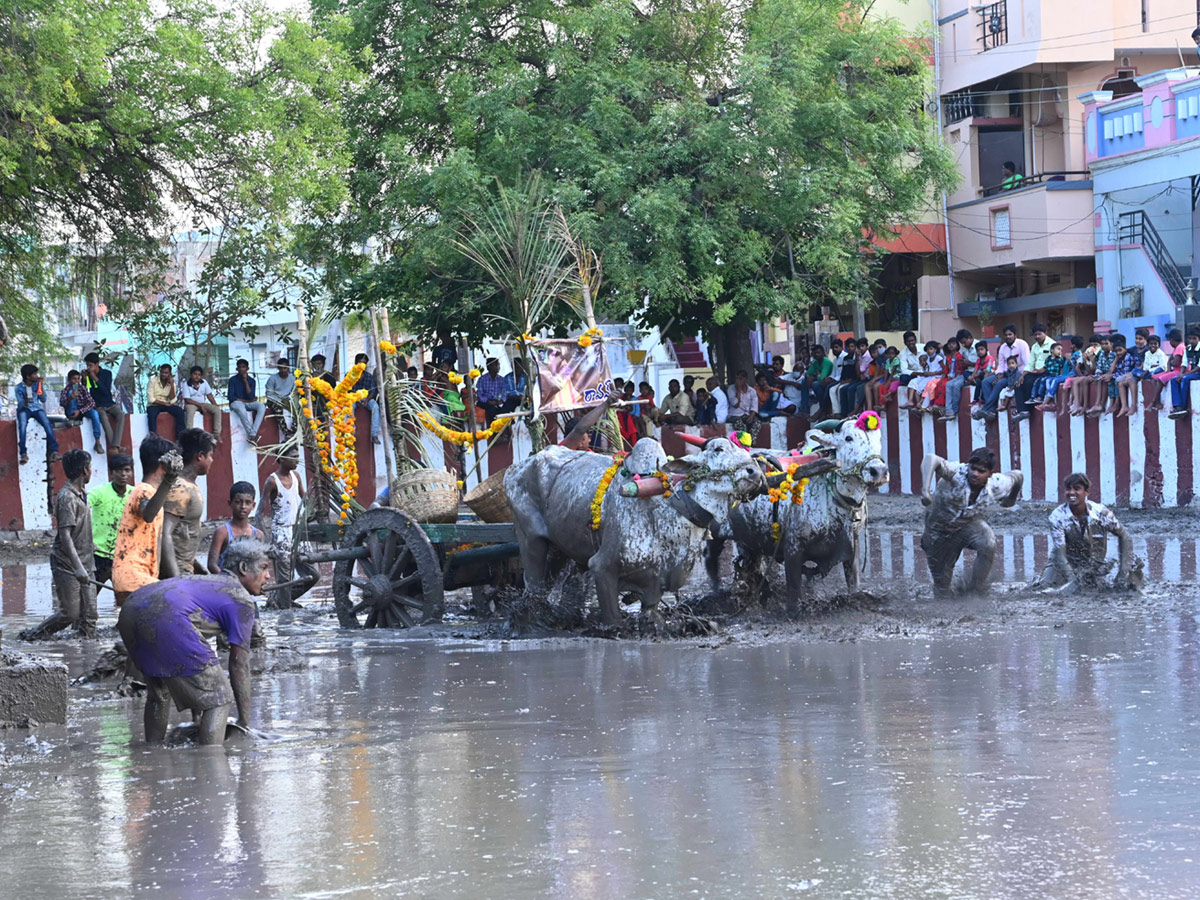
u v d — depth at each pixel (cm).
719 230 2586
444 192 2472
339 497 1351
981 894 450
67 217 2377
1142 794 564
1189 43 3481
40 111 1906
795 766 632
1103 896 445
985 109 3694
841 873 474
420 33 2647
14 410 2717
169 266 2508
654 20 2741
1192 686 806
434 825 554
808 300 2720
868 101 2728
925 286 3781
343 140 2378
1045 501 2444
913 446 2769
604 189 2494
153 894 479
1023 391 2483
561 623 1184
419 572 1255
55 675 827
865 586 1410
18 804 620
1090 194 3425
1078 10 3459
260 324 4094
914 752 653
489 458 2445
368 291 2745
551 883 474
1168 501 2211
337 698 877
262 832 554
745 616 1217
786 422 2870
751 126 2586
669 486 1107
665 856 500
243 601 766
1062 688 812
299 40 2269
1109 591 1279
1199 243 3159
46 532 2405
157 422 2462
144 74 2153
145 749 740
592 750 685
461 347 1977
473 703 840
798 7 2614
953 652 969
